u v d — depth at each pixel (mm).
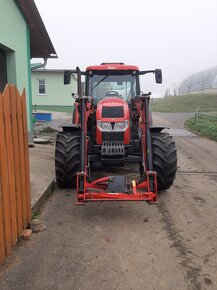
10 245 3553
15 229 3684
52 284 3080
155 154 5406
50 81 27266
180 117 25266
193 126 17547
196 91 60688
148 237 4066
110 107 5742
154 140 5512
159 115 27375
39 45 11906
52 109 27609
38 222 4324
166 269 3350
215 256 3621
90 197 4441
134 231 4238
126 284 3100
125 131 5652
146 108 5203
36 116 19359
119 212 4879
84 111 5219
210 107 36625
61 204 5137
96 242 3918
